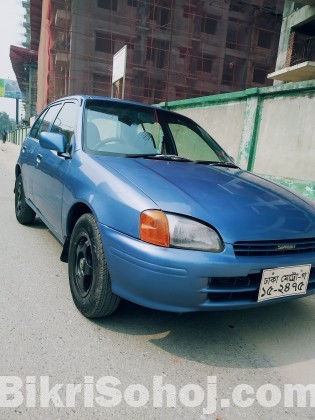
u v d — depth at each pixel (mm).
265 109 6098
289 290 1946
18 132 40750
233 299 1843
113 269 1908
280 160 5770
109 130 2734
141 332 2109
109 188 2020
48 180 2922
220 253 1741
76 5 27828
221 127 7215
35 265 3029
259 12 35719
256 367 1888
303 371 1888
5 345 1870
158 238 1754
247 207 1974
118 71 7562
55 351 1858
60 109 3387
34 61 53875
